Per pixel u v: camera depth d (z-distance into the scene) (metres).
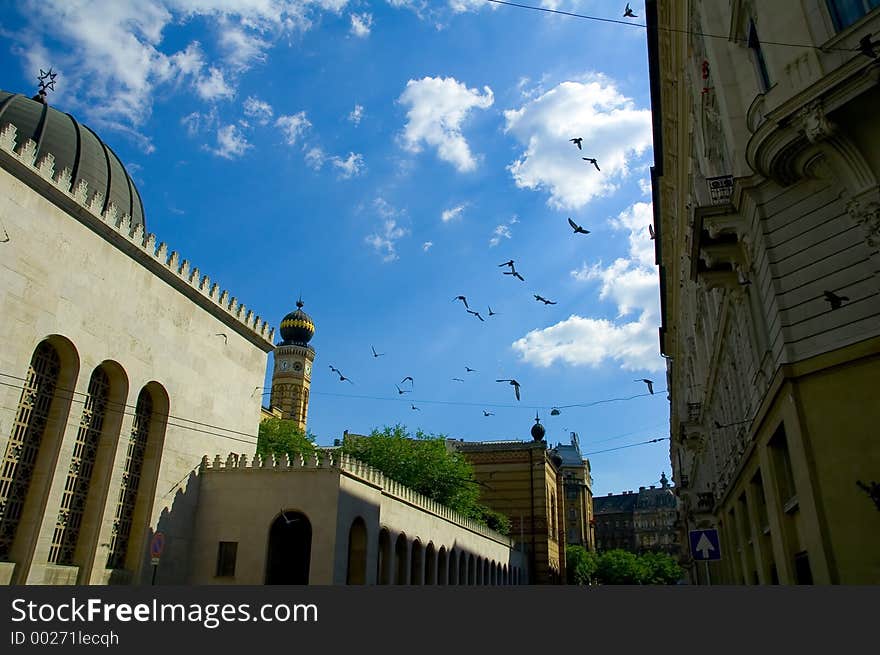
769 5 15.77
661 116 31.28
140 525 29.52
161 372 31.59
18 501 24.31
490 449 90.25
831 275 14.39
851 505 12.74
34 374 25.27
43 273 25.09
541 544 83.94
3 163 23.69
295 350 101.19
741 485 23.94
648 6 27.88
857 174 13.65
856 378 13.21
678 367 51.41
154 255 31.34
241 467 33.06
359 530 33.78
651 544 163.75
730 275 19.59
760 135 14.55
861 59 12.64
